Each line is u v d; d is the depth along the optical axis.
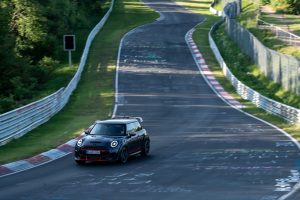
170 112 113.31
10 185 48.62
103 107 119.00
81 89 141.38
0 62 131.62
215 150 69.88
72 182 49.62
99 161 62.66
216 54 183.00
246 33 176.88
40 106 95.81
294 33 191.25
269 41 177.62
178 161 61.88
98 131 63.91
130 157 66.44
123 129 63.56
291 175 51.69
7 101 108.50
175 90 141.75
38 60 163.62
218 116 108.56
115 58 181.12
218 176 51.75
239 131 89.06
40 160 63.56
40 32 159.12
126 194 43.69
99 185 47.91
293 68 124.75
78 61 175.88
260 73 154.75
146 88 143.38
